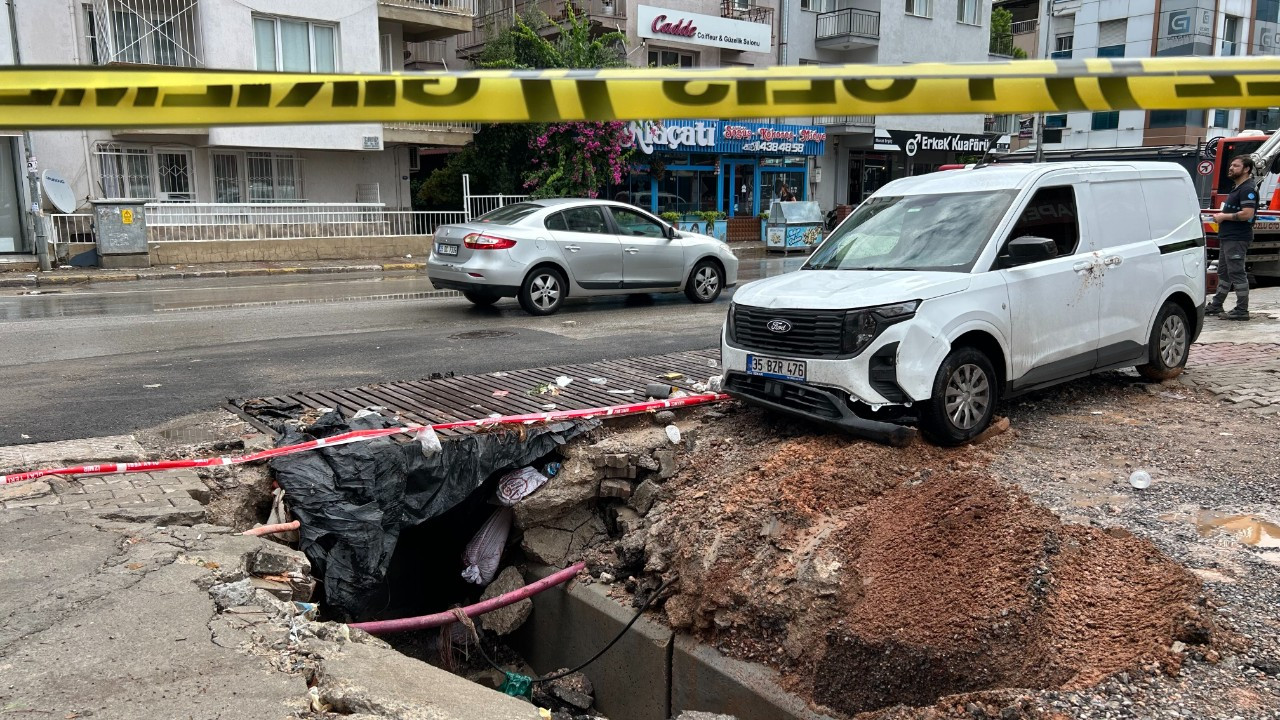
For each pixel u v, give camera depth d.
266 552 4.25
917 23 32.53
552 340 9.91
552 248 11.91
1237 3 30.55
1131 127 29.53
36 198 17.05
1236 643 3.44
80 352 9.06
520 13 28.11
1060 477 5.38
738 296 6.23
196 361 8.58
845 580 4.34
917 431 5.66
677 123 26.12
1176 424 6.45
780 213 26.55
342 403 6.80
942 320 5.53
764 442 6.02
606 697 5.40
